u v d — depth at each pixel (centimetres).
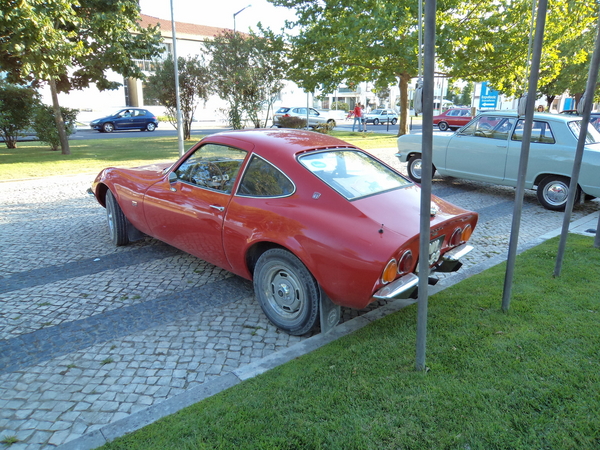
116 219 539
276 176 355
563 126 745
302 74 2006
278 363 302
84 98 3903
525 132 318
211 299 417
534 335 317
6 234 605
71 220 682
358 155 412
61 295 420
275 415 242
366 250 291
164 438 227
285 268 334
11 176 1054
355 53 1616
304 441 221
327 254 302
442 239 351
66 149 1587
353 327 354
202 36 4288
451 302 379
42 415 256
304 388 265
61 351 325
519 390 257
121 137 2473
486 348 302
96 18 1461
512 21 1645
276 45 1986
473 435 224
